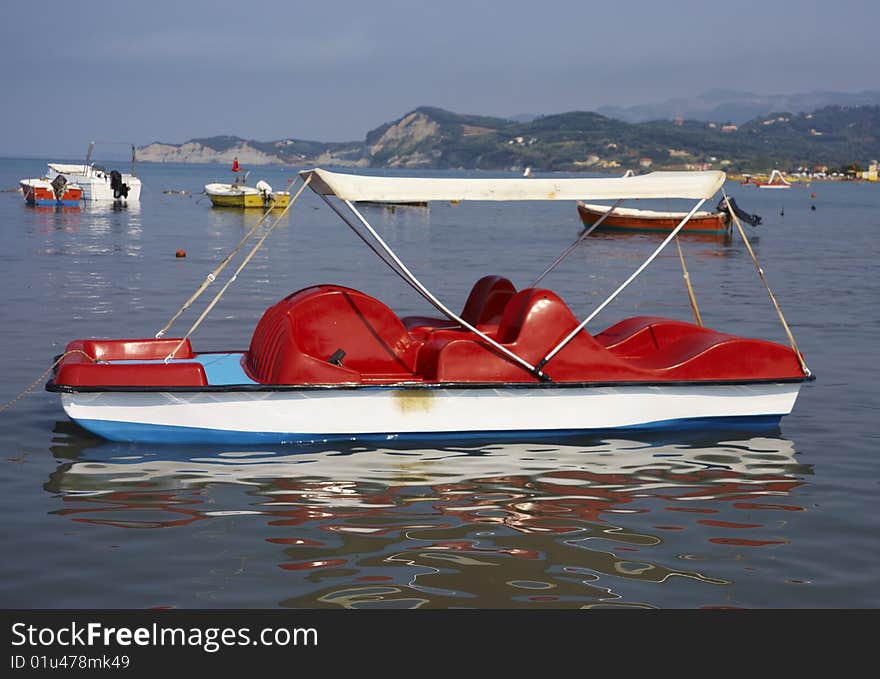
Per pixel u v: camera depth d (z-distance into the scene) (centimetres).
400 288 2123
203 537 645
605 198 931
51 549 619
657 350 1006
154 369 848
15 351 1254
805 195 13188
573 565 609
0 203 5472
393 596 560
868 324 1658
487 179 910
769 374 950
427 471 803
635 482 785
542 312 898
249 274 2358
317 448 861
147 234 3638
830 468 831
